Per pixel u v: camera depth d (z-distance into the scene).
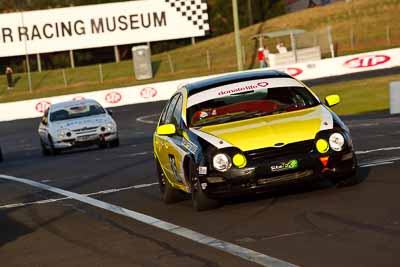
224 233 26.25
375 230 23.92
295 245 23.19
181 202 34.47
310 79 147.88
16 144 100.25
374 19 199.75
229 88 33.50
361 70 149.62
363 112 82.62
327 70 150.00
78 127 73.38
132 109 134.75
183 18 185.50
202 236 26.17
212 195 29.55
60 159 67.00
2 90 181.12
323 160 29.23
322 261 21.03
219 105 32.62
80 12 184.62
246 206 30.45
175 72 182.00
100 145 74.75
